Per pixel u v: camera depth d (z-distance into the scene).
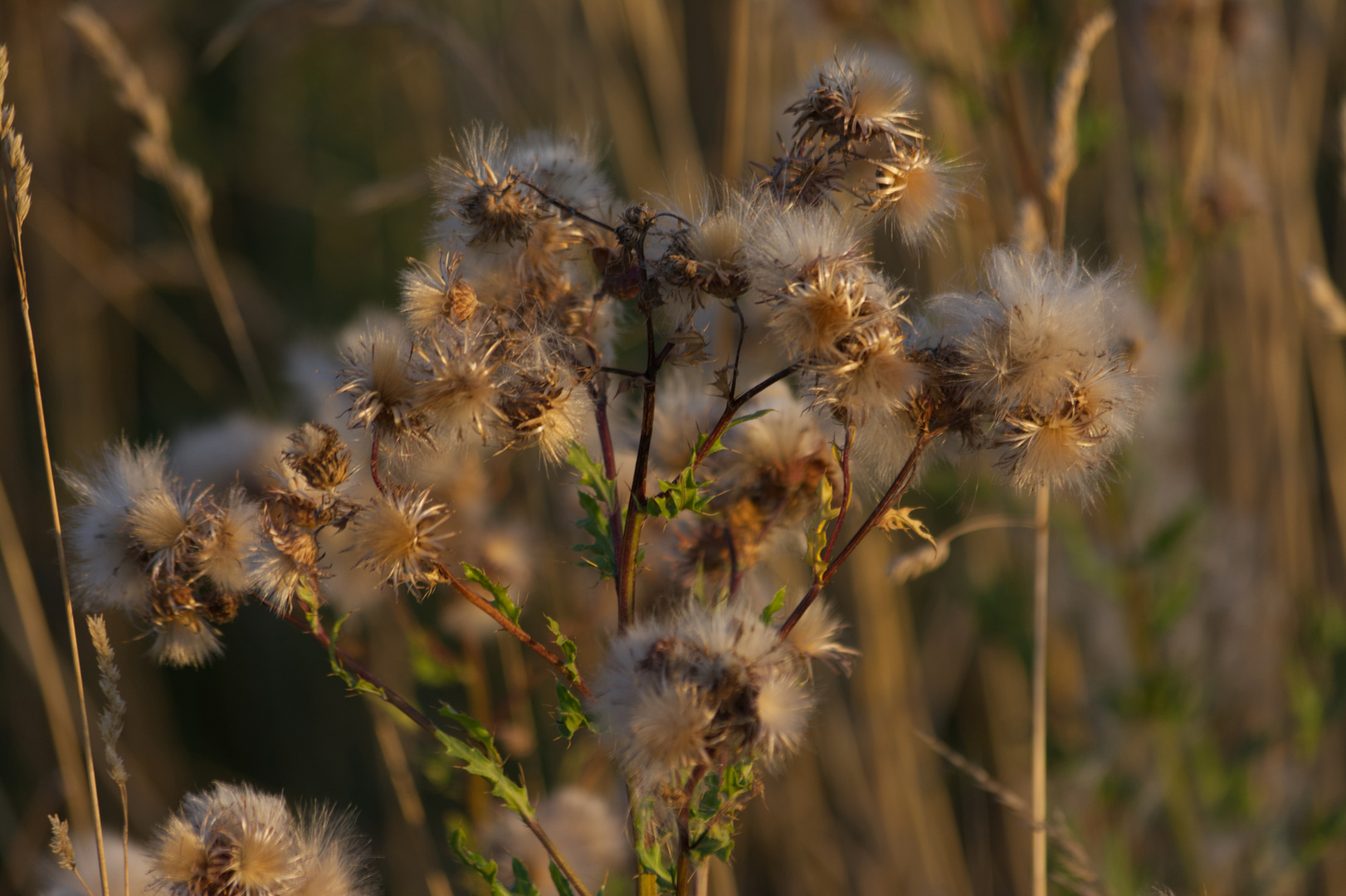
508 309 1.39
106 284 3.67
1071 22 3.05
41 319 3.86
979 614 3.05
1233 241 2.83
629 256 1.31
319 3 3.04
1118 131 3.08
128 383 4.12
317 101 4.61
